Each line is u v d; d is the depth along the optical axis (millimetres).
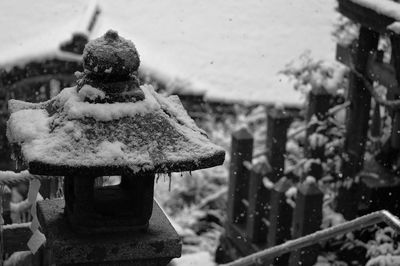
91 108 1900
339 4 5602
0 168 8609
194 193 9031
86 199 2014
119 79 1945
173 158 1880
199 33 10641
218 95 9539
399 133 5504
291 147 7762
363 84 5508
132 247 2045
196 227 8555
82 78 2000
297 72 6359
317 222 5043
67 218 2135
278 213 5453
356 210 5527
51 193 3359
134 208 2078
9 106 2135
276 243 5520
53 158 1800
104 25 10055
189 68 9852
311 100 5773
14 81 8578
